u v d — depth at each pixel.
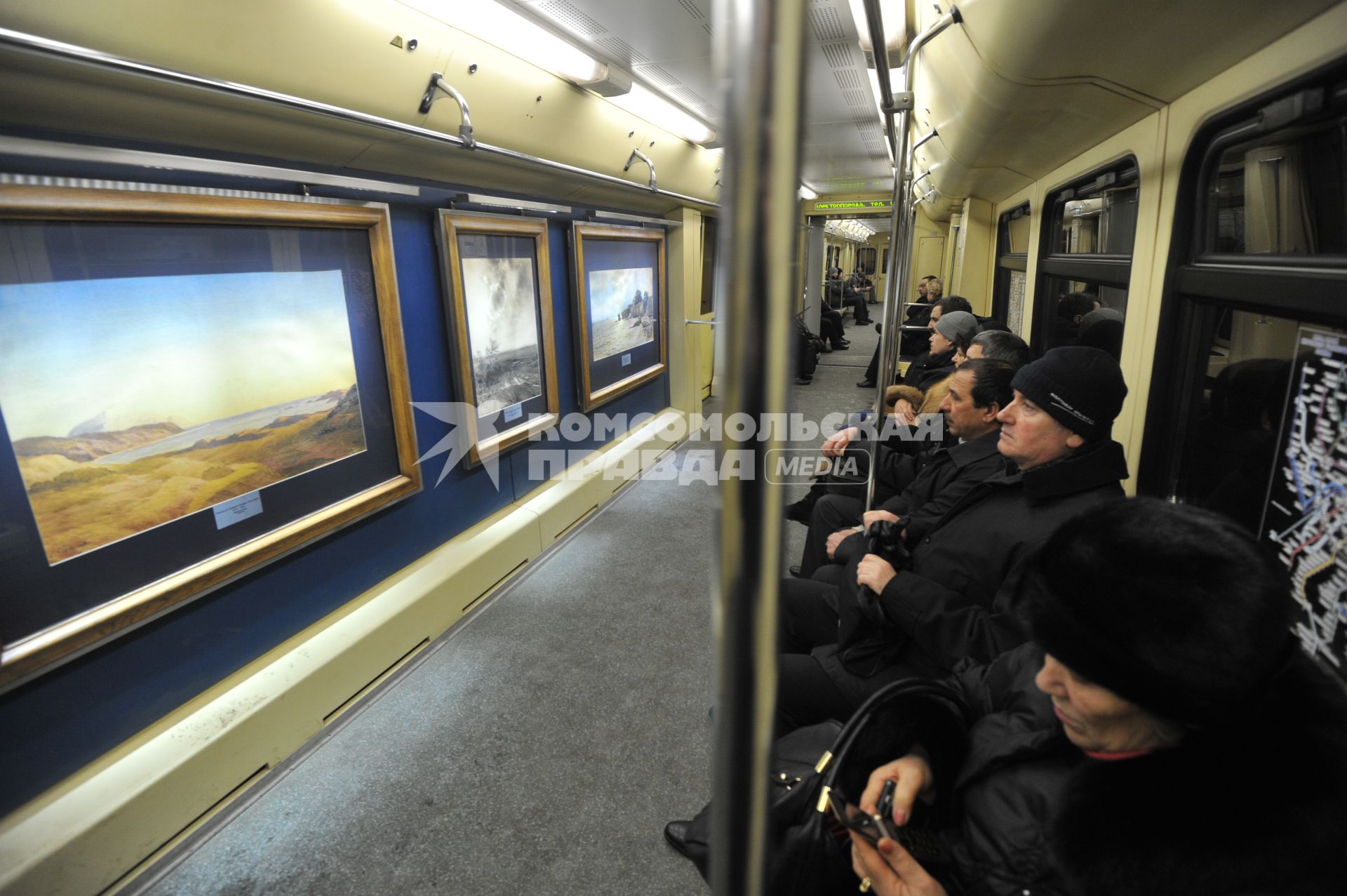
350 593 2.88
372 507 2.83
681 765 2.40
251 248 2.26
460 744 2.50
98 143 1.84
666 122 4.54
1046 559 0.72
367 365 2.79
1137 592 0.62
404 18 2.31
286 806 2.21
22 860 1.69
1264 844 0.58
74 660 1.88
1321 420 1.27
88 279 1.81
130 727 2.04
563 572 3.87
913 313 7.72
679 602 3.52
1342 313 1.14
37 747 1.82
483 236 3.51
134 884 1.92
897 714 1.05
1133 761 0.67
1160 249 1.93
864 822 0.91
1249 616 0.58
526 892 1.93
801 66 0.24
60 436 1.78
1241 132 1.51
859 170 7.77
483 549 3.51
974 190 5.23
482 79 2.79
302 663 2.49
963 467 2.01
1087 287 3.02
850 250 20.16
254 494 2.34
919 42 1.98
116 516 1.92
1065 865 0.69
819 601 2.13
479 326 3.54
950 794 1.03
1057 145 2.82
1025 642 1.27
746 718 0.34
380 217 2.72
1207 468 1.75
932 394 2.76
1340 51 1.13
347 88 2.26
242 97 1.85
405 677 2.90
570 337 4.73
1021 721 0.97
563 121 3.50
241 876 1.97
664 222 5.94
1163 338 1.88
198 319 2.11
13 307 1.67
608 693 2.79
